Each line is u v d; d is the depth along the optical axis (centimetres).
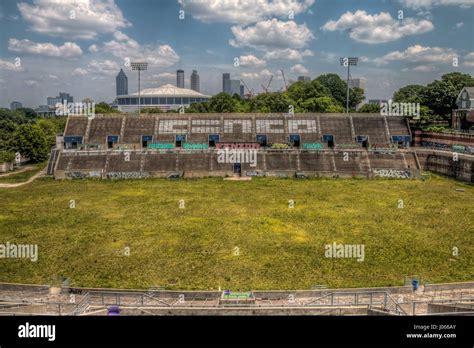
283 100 19875
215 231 7012
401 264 5619
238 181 11531
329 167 12262
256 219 7694
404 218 7731
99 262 5712
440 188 10519
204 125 14525
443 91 16300
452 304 4075
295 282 5056
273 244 6384
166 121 14575
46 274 5328
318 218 7738
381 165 12288
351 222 7494
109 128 14212
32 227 7262
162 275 5291
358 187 10656
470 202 8975
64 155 12481
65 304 4172
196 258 5847
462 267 5522
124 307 4053
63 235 6831
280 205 8725
